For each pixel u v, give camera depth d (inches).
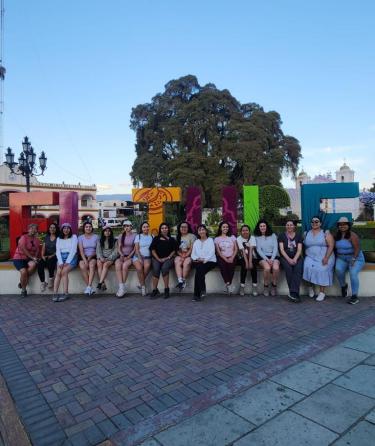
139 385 127.7
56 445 96.7
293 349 155.0
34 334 185.9
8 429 104.7
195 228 337.1
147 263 259.4
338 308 218.8
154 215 350.6
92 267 260.4
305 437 95.4
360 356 145.4
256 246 253.3
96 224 1807.3
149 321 200.5
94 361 149.6
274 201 936.3
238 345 161.8
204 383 127.5
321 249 238.5
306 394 117.1
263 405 111.4
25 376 137.9
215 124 1217.4
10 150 613.6
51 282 272.8
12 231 320.8
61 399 120.2
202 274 243.8
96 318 210.1
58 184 1801.2
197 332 180.2
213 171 1167.0
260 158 1146.0
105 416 109.3
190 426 102.0
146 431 100.7
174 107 1266.0
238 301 240.1
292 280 236.8
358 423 100.9
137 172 1240.8
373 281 246.7
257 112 1259.8
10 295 277.9
